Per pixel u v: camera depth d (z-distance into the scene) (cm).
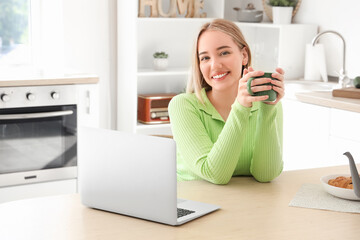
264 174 207
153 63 493
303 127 401
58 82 370
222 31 215
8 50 449
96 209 178
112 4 470
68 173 385
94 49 468
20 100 361
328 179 200
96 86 387
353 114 356
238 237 154
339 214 173
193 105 223
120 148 170
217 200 185
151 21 497
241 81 192
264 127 205
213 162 200
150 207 166
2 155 363
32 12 451
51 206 180
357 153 356
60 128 379
